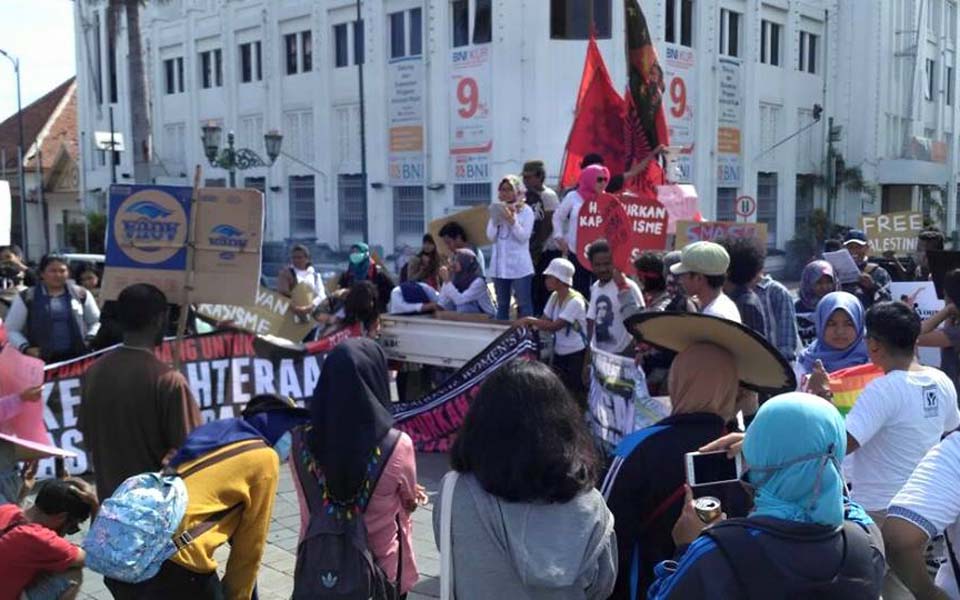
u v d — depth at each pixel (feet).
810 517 6.94
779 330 19.42
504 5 88.22
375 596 10.05
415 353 27.55
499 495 7.66
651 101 32.12
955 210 155.84
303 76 109.29
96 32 138.62
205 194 18.99
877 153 123.75
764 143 113.50
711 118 103.04
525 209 28.76
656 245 26.78
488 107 90.63
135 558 9.82
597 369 19.92
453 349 26.58
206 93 122.31
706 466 8.92
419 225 99.19
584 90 31.22
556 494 7.63
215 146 68.03
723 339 10.40
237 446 10.88
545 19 87.92
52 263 25.88
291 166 112.37
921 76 134.62
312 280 36.37
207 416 25.12
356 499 10.23
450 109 94.27
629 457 9.98
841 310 15.29
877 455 11.64
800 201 122.11
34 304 25.73
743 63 107.55
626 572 9.86
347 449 10.14
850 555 6.88
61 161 151.64
